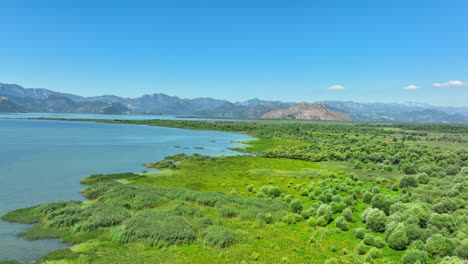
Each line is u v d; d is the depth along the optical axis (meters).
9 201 49.66
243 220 43.94
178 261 31.38
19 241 34.50
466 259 29.44
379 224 40.12
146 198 49.94
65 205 46.12
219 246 34.72
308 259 32.72
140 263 30.56
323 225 42.44
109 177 69.06
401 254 33.78
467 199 49.19
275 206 49.44
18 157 90.25
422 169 81.69
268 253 33.78
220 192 57.84
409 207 42.94
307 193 60.41
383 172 85.81
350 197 52.62
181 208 45.75
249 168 88.38
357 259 31.94
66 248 33.16
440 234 33.38
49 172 72.88
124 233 36.06
